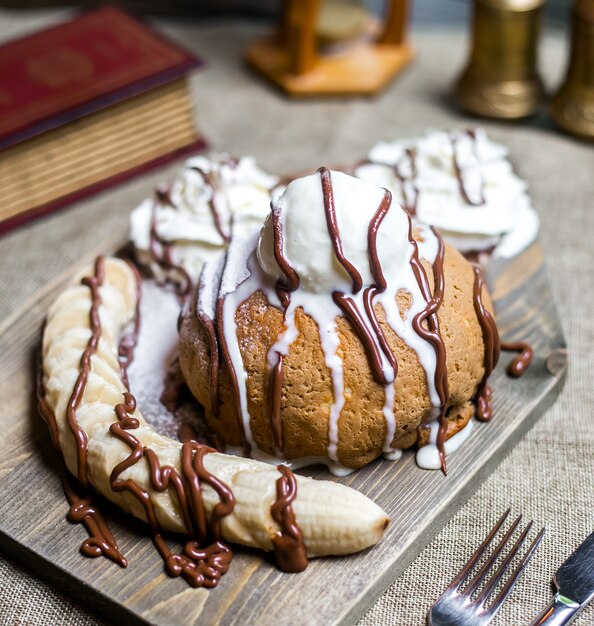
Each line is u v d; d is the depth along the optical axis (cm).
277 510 55
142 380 65
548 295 69
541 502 61
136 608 55
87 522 58
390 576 57
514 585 57
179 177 71
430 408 59
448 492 59
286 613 55
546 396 63
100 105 78
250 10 103
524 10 83
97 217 80
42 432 63
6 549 59
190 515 56
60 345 63
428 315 58
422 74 93
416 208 71
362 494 57
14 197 79
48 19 99
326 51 92
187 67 81
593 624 56
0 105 78
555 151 84
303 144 86
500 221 71
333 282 57
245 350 58
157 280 70
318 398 58
